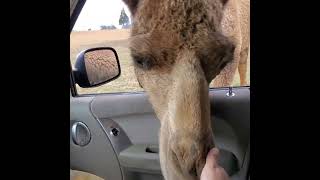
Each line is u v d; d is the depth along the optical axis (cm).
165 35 77
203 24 78
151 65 80
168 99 79
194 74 76
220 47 78
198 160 74
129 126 108
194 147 74
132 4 87
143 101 105
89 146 110
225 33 90
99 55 104
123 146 107
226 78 106
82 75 102
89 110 109
